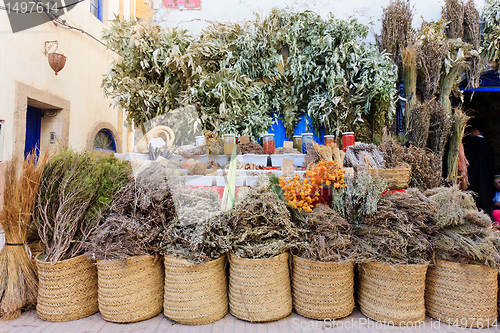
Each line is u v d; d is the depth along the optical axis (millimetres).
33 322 1973
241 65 3514
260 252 1927
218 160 1994
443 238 1981
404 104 3621
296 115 3646
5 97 3555
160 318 2027
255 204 1944
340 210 2135
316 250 1946
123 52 3293
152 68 3221
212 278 1955
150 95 3170
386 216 2002
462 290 1928
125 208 2004
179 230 1929
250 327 1898
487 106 5594
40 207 2090
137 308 1955
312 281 1968
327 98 3410
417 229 1991
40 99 4113
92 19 5387
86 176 2090
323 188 2270
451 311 1945
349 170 2459
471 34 3455
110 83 3402
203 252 1913
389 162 2787
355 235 2100
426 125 3164
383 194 2174
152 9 3895
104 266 1942
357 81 3363
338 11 3842
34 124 4508
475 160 3797
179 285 1928
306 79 3504
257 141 3531
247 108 3441
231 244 1985
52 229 2057
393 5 3559
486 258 1873
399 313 1924
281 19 3541
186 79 3275
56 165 2121
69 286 1985
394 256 1960
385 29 3590
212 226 1924
